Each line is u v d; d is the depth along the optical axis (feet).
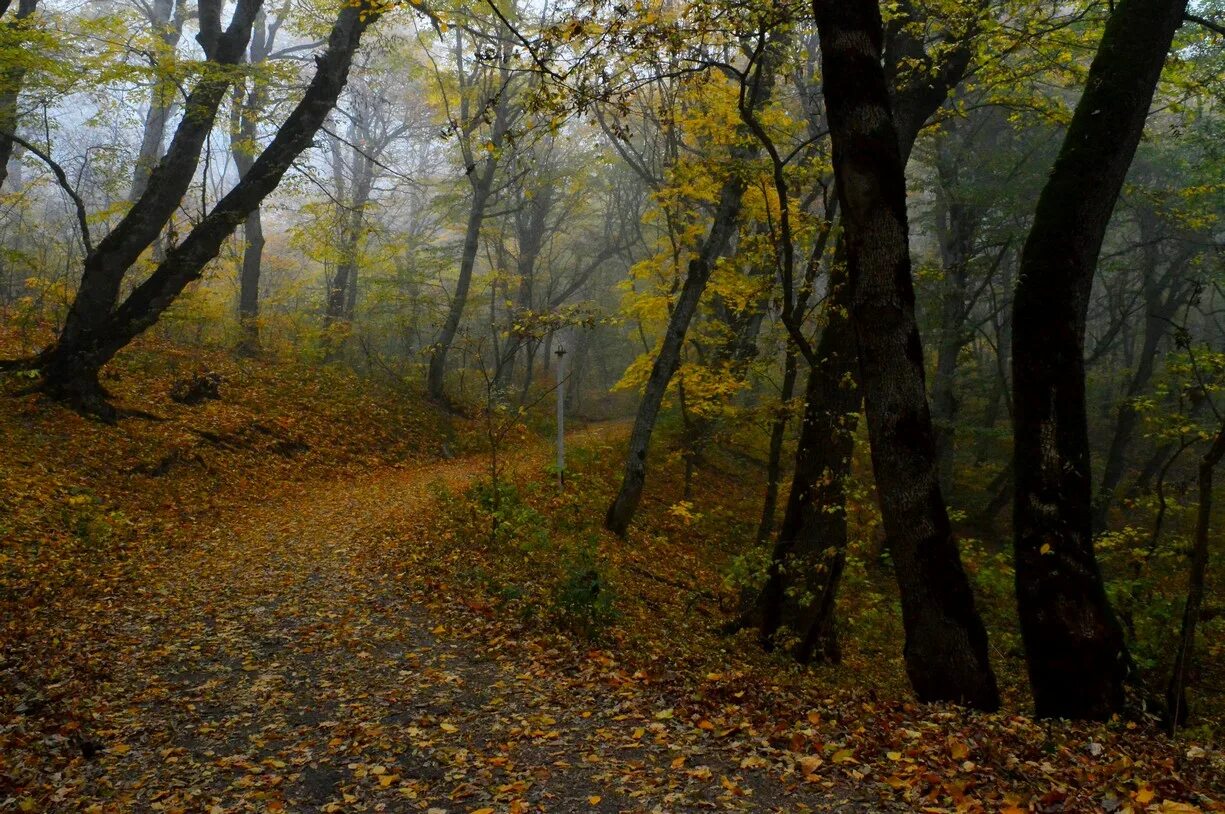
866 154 19.15
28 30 49.42
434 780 15.34
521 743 17.02
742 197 47.47
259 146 64.44
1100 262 76.28
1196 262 69.72
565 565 34.88
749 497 71.56
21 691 19.45
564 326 59.47
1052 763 14.89
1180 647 20.42
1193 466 89.10
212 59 55.06
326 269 103.76
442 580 31.68
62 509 36.27
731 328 64.23
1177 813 11.63
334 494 54.85
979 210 71.00
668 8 31.14
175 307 70.74
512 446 82.99
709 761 15.64
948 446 72.08
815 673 29.35
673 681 22.02
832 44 19.20
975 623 20.17
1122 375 92.22
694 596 40.45
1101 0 30.81
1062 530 20.29
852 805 13.24
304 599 29.01
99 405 50.06
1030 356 20.97
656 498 63.93
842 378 31.07
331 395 76.28
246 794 14.90
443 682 21.04
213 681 21.09
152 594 29.01
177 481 46.93
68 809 14.33
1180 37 38.70
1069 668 19.71
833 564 30.78
